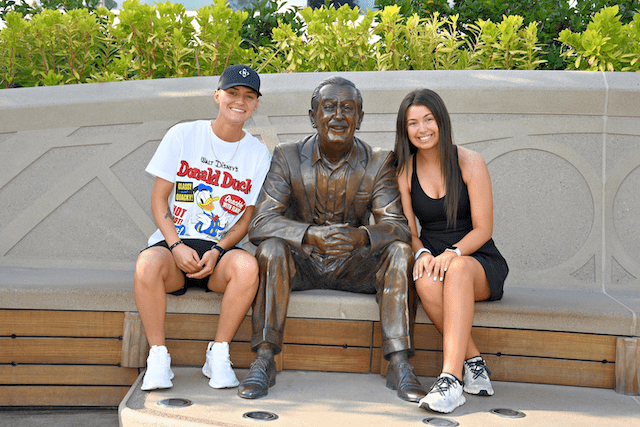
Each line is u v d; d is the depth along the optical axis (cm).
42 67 355
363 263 252
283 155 265
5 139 317
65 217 320
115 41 362
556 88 309
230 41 346
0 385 246
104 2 430
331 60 352
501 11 374
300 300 250
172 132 256
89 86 321
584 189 314
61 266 318
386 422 197
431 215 256
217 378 226
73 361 249
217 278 242
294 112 318
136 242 321
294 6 385
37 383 248
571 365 246
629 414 215
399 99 314
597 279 312
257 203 260
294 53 352
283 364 253
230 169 258
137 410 201
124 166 320
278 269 232
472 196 251
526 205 316
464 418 204
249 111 252
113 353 249
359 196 262
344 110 243
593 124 313
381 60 344
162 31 338
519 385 245
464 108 316
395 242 241
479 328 248
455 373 212
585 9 373
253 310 234
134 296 244
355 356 252
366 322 250
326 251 243
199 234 255
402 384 222
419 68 350
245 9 388
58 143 318
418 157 261
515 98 312
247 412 202
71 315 248
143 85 321
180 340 251
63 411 249
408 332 229
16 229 317
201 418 195
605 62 334
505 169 317
